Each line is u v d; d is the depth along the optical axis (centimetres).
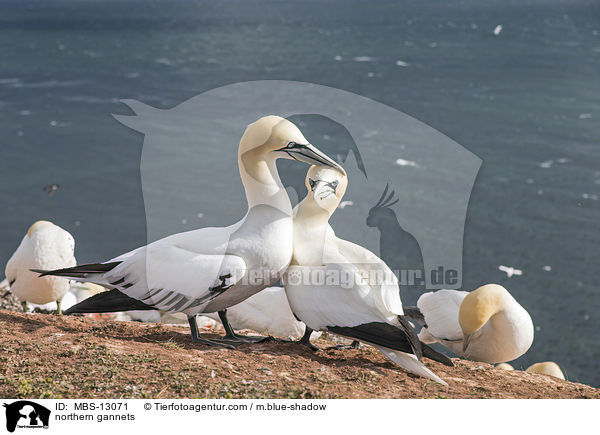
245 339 812
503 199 5528
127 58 15912
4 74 13900
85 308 754
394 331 686
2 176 6328
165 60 15000
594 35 19375
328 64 13112
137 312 1227
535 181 6147
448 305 1054
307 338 804
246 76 10538
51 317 837
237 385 637
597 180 6241
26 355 674
